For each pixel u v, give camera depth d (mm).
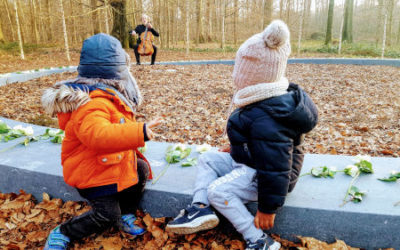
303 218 2027
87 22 22875
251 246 1858
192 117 5504
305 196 2119
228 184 1918
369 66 11578
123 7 17625
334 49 18969
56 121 5008
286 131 1691
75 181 1882
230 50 20156
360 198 2045
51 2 27453
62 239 2016
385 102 6340
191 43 27812
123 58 1909
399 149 4016
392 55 16969
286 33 1693
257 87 1751
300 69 10938
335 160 2633
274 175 1678
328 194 2137
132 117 1983
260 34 1799
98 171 1862
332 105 6262
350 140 4406
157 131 4836
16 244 2117
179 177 2416
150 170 2307
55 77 8680
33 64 12852
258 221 1854
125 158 1931
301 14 17031
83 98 1698
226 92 7152
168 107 6074
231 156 2047
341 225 1990
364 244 2002
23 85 7598
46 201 2504
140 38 11047
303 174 2402
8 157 2773
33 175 2535
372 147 4125
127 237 2180
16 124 3734
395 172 2350
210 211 1911
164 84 7980
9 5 29094
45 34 34469
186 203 2203
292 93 1789
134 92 2020
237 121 1851
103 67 1813
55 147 3025
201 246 2080
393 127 4867
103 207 1931
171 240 2137
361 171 2436
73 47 20406
